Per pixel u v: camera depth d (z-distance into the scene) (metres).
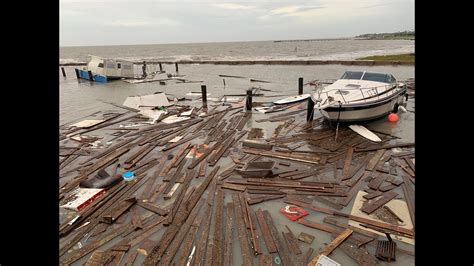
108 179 8.84
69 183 8.91
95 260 5.65
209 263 5.49
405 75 30.81
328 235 6.30
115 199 7.95
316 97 13.81
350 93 13.38
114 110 19.80
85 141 13.28
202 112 18.28
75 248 6.07
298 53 89.69
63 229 6.56
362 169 9.45
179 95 24.92
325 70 39.06
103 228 6.68
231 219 6.91
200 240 6.16
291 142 12.20
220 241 6.11
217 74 40.06
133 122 16.50
